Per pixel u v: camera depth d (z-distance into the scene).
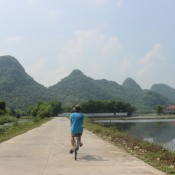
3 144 21.42
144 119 121.75
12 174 11.14
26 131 36.12
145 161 13.73
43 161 13.84
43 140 24.02
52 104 152.50
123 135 26.42
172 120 110.38
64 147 19.12
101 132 31.41
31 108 155.25
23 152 16.91
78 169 11.85
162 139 37.22
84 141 23.11
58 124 54.03
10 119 90.31
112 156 15.15
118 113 169.00
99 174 10.88
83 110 172.75
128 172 11.19
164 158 14.42
